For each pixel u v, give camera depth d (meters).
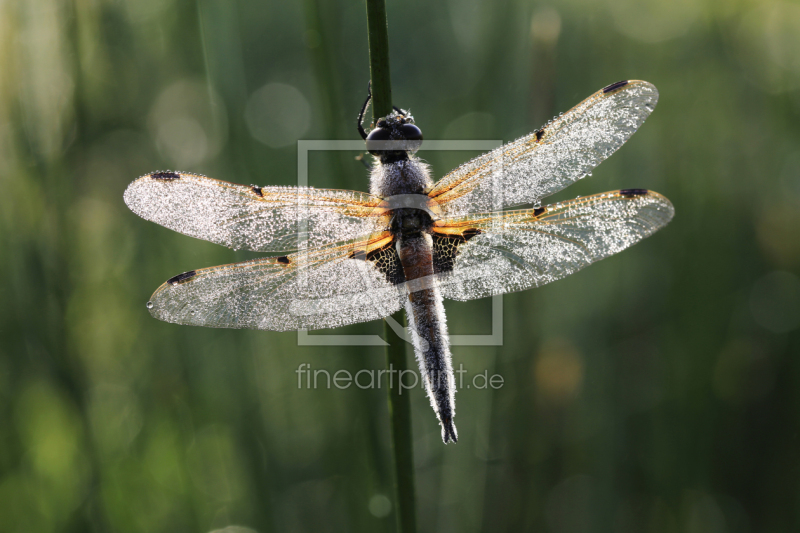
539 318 0.41
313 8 0.38
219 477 0.40
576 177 0.37
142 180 0.37
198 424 0.40
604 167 0.42
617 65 0.42
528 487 0.40
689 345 0.41
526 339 0.40
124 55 0.40
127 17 0.40
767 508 0.40
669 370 0.41
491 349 0.40
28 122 0.39
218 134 0.40
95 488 0.39
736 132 0.42
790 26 0.41
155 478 0.39
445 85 0.42
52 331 0.39
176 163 0.41
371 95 0.36
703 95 0.42
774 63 0.42
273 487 0.40
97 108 0.40
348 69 0.41
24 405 0.39
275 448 0.40
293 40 0.42
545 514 0.40
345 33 0.41
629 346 0.41
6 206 0.39
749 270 0.41
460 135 0.41
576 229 0.37
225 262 0.40
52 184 0.39
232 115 0.40
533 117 0.39
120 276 0.40
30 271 0.39
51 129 0.39
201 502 0.40
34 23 0.39
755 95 0.42
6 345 0.39
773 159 0.41
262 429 0.40
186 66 0.41
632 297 0.41
